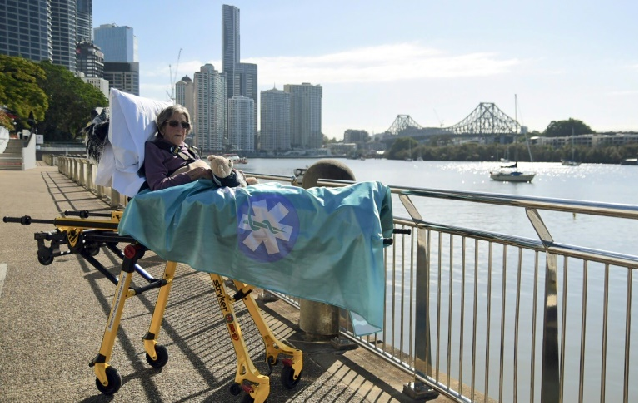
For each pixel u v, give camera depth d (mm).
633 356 8438
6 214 13047
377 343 4938
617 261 2697
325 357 4512
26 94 79375
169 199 3305
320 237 3197
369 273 3119
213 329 5086
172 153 3660
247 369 3469
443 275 12969
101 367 3684
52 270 7332
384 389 3916
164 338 4840
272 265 3223
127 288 3686
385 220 3670
